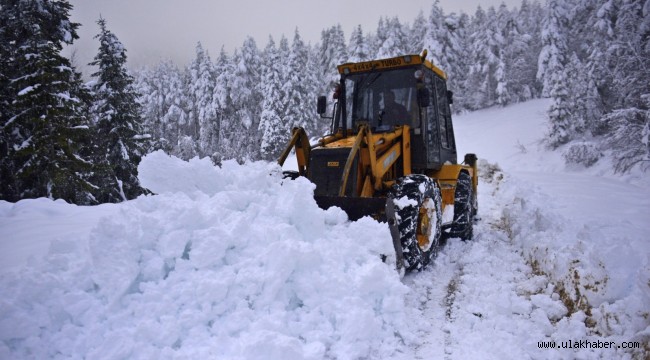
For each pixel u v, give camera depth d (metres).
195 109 44.62
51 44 12.24
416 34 42.50
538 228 5.25
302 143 5.27
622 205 7.47
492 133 30.78
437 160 5.98
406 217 4.30
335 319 3.11
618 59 19.00
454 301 3.97
